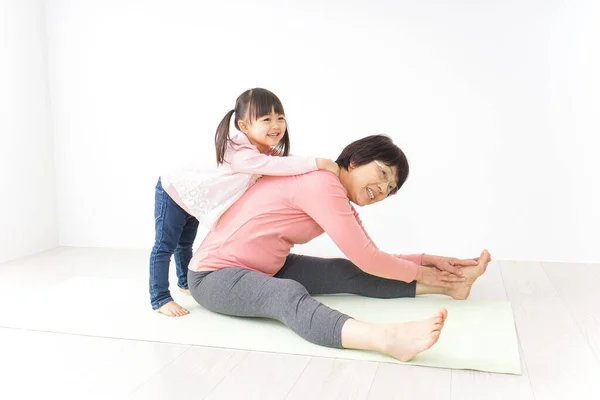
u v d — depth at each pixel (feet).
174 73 11.25
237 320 6.70
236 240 6.75
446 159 10.39
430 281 7.38
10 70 10.77
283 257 7.07
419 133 10.46
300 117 10.89
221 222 6.88
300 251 10.93
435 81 10.32
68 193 11.82
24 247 11.05
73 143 11.76
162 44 11.25
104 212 11.78
